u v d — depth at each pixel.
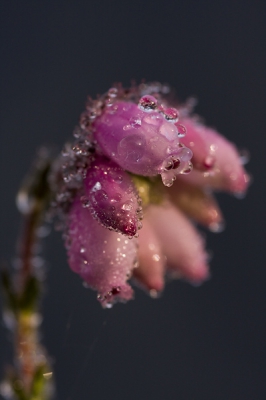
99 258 0.08
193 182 0.09
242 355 0.14
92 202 0.08
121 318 0.14
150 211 0.09
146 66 0.17
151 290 0.09
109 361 0.13
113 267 0.08
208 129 0.09
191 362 0.14
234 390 0.14
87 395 0.13
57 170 0.09
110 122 0.08
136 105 0.08
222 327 0.14
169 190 0.09
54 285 0.14
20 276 0.10
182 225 0.09
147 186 0.09
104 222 0.08
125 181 0.08
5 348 0.13
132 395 0.13
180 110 0.09
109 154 0.08
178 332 0.14
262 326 0.14
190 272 0.09
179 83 0.17
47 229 0.10
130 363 0.14
